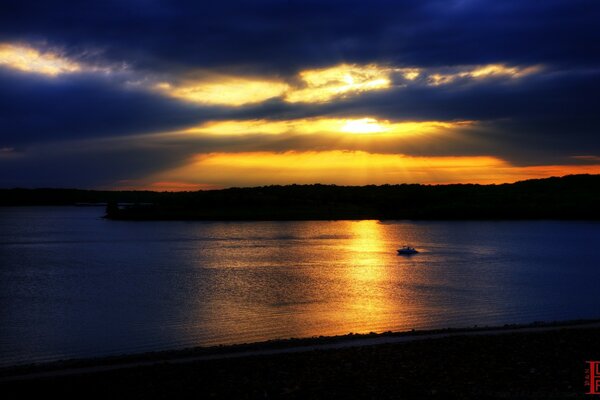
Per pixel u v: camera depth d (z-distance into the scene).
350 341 23.06
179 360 20.05
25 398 16.02
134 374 17.84
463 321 34.81
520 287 52.41
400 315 36.91
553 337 21.84
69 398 15.93
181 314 38.16
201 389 16.20
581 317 36.69
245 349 21.81
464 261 79.25
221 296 46.59
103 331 32.69
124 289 52.09
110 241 122.12
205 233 147.62
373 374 17.17
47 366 19.88
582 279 59.38
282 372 17.59
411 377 16.81
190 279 59.41
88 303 44.00
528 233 145.62
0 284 56.75
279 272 65.25
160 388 16.39
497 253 92.31
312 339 23.86
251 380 16.88
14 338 30.95
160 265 74.88
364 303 42.12
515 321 34.81
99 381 17.25
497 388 15.73
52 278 61.69
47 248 105.38
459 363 18.23
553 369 17.48
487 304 41.97
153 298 46.12
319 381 16.58
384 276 60.84
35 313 39.38
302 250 97.81
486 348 20.12
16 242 119.88
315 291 49.00
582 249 100.56
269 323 34.28
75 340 30.36
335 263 75.94
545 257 85.50
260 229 165.00
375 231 156.38
